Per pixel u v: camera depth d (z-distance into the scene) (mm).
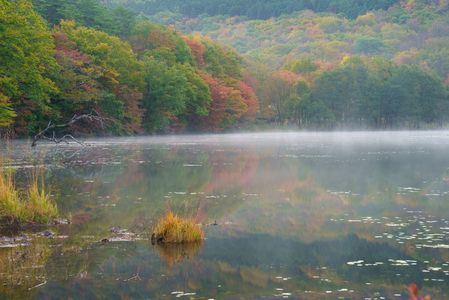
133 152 40625
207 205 18031
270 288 9453
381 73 118938
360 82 110875
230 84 98312
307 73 125438
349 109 110125
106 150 42094
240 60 115875
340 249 12227
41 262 10875
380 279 10008
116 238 12984
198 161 33562
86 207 17125
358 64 115938
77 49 58344
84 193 20078
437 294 9141
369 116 111938
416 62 156500
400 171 28578
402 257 11562
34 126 51656
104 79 60562
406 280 9938
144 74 68562
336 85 108125
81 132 61000
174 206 17609
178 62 85375
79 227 14180
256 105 100562
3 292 9070
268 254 11758
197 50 97250
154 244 12477
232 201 18891
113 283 9609
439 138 73062
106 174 25922
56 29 59062
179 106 73938
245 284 9617
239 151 43500
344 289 9414
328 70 116562
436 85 114500
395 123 115375
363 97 109375
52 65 47312
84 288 9328
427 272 10430
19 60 38719
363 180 24875
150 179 24531
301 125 108312
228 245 12516
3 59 38156
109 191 20719
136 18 101250
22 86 41875
